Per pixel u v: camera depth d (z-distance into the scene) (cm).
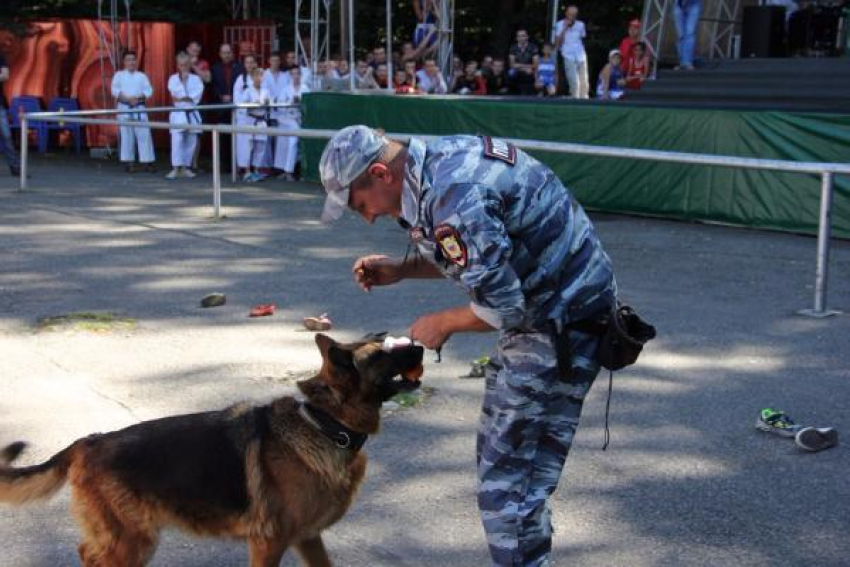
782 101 1299
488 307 301
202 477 332
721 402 552
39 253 956
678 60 1588
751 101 1331
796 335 682
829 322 715
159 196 1393
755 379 590
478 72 1922
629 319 325
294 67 1689
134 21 2328
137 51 2091
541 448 335
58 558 389
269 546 329
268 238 1051
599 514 420
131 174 1705
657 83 1466
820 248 723
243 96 1641
